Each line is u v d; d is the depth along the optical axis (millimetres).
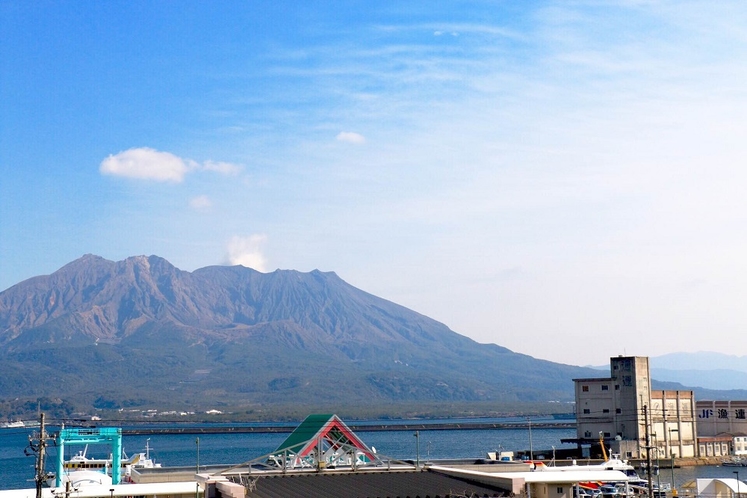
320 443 117250
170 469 133125
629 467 184125
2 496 102750
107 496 101562
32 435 129375
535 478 107688
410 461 131625
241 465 119062
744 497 123688
